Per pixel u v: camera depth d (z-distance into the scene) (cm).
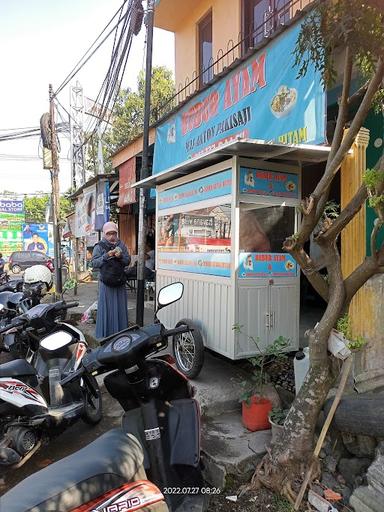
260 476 291
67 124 1523
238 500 284
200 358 425
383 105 324
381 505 246
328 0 237
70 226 1798
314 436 302
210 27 890
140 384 252
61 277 1199
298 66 435
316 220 276
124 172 995
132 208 1280
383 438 273
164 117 749
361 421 275
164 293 283
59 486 146
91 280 1580
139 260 648
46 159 1207
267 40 480
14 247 3428
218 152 389
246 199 403
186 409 274
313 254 604
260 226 412
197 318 460
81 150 1631
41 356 411
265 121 496
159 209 558
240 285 402
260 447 323
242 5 763
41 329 440
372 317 361
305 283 746
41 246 3497
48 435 354
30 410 325
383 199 235
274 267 419
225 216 414
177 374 266
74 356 409
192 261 473
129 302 962
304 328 564
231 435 343
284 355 401
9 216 3425
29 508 136
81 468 157
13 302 669
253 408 350
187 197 488
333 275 285
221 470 301
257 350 409
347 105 279
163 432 263
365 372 354
